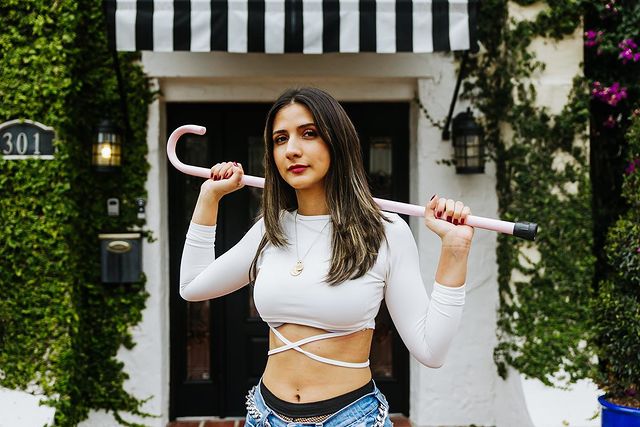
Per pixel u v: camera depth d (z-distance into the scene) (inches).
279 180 72.9
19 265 138.6
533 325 142.6
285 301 67.9
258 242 75.0
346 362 68.2
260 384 73.0
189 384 167.9
